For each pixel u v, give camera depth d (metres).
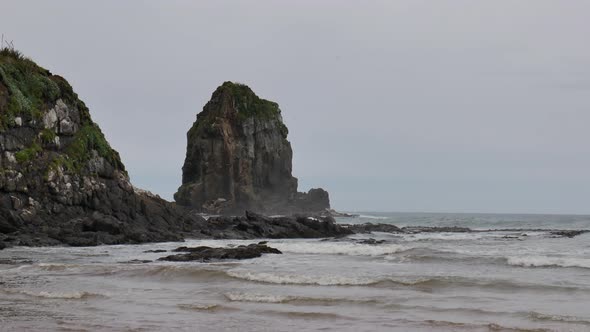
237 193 146.00
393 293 20.66
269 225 62.44
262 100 165.38
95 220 50.62
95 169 58.97
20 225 48.81
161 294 20.92
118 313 17.39
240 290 21.56
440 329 15.20
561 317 16.25
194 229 62.12
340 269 27.86
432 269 27.92
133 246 45.62
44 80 57.94
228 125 150.38
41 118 55.38
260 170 155.62
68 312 17.55
